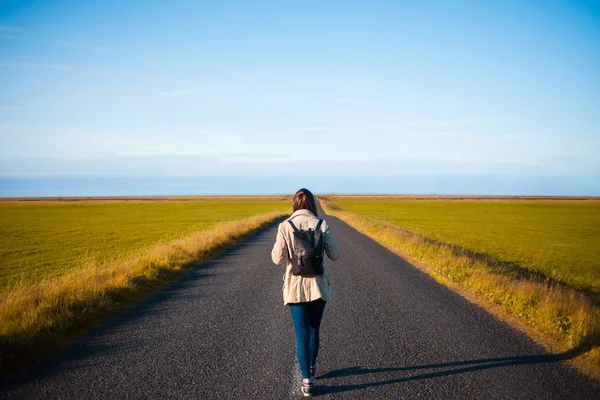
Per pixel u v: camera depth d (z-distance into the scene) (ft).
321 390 11.43
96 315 18.85
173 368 12.82
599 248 73.72
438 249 44.47
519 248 69.62
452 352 14.46
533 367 13.08
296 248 11.62
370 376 12.42
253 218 99.55
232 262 37.73
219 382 11.82
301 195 12.96
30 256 58.08
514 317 19.17
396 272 32.42
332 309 20.66
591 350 13.98
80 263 50.60
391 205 313.73
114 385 11.51
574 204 345.10
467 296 23.82
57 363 13.12
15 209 229.04
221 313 19.74
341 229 81.61
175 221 137.90
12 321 16.06
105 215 176.45
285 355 14.10
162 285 26.81
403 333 16.66
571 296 21.24
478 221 151.02
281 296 23.61
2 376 11.98
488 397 11.00
